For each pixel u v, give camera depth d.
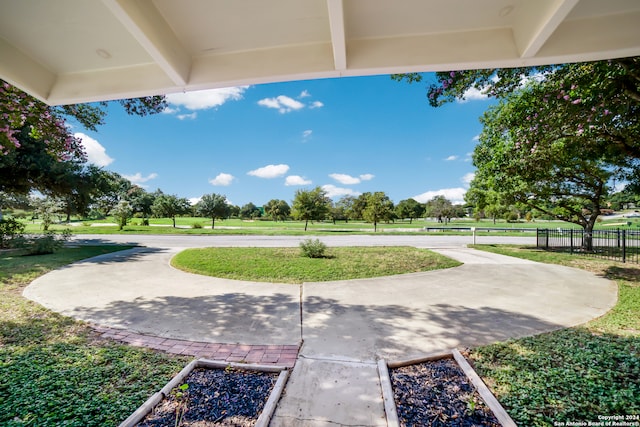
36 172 11.48
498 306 4.72
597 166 9.78
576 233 13.32
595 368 2.73
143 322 4.01
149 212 41.28
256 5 1.65
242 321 4.06
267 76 2.02
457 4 1.66
